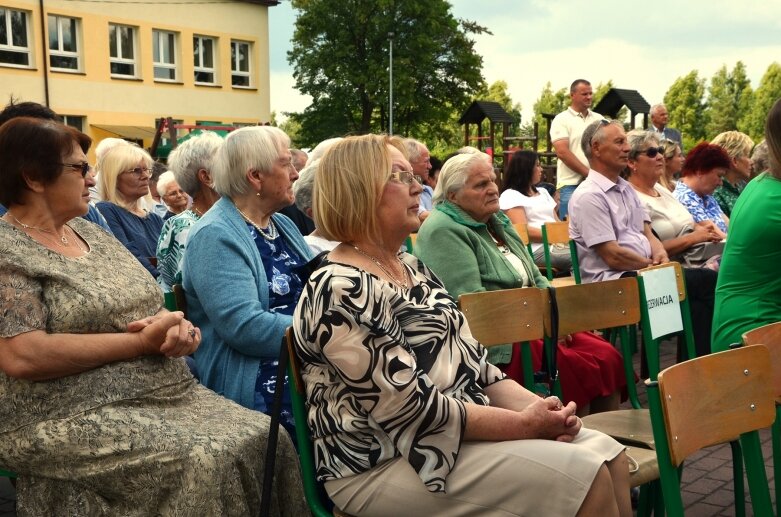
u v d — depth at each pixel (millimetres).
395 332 2240
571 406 2256
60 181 2680
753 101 72625
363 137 2418
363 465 2229
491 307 3145
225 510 2445
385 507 2215
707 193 6793
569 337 3814
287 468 2682
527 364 3295
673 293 3854
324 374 2275
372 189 2350
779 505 2758
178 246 4098
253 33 36531
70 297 2590
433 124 49562
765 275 3484
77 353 2520
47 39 30078
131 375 2623
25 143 2637
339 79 46406
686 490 3900
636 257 5184
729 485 3955
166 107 33781
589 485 2092
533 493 2111
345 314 2156
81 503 2561
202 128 23891
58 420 2520
